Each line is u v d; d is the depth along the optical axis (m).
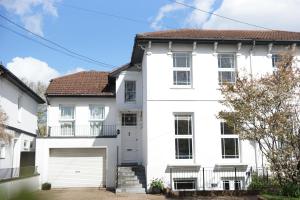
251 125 14.69
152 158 17.61
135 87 22.20
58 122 23.20
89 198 15.90
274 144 13.33
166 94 18.23
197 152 17.81
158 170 17.52
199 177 17.62
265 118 13.02
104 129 23.31
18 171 16.36
